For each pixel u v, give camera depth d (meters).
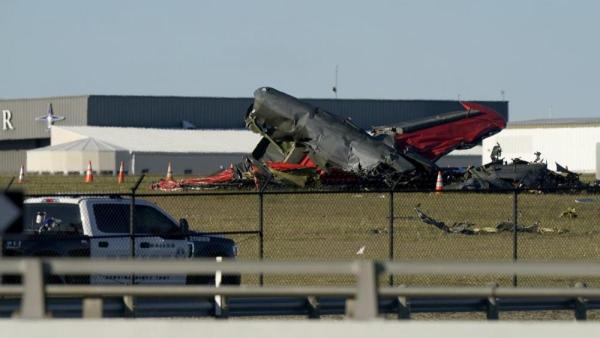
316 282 112.62
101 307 61.94
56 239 93.81
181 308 77.56
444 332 53.84
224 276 98.81
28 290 55.09
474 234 151.88
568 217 177.88
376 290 54.84
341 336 53.81
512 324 53.97
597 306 84.00
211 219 170.00
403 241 143.00
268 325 54.16
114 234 96.75
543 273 56.16
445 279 115.00
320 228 158.12
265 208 191.00
